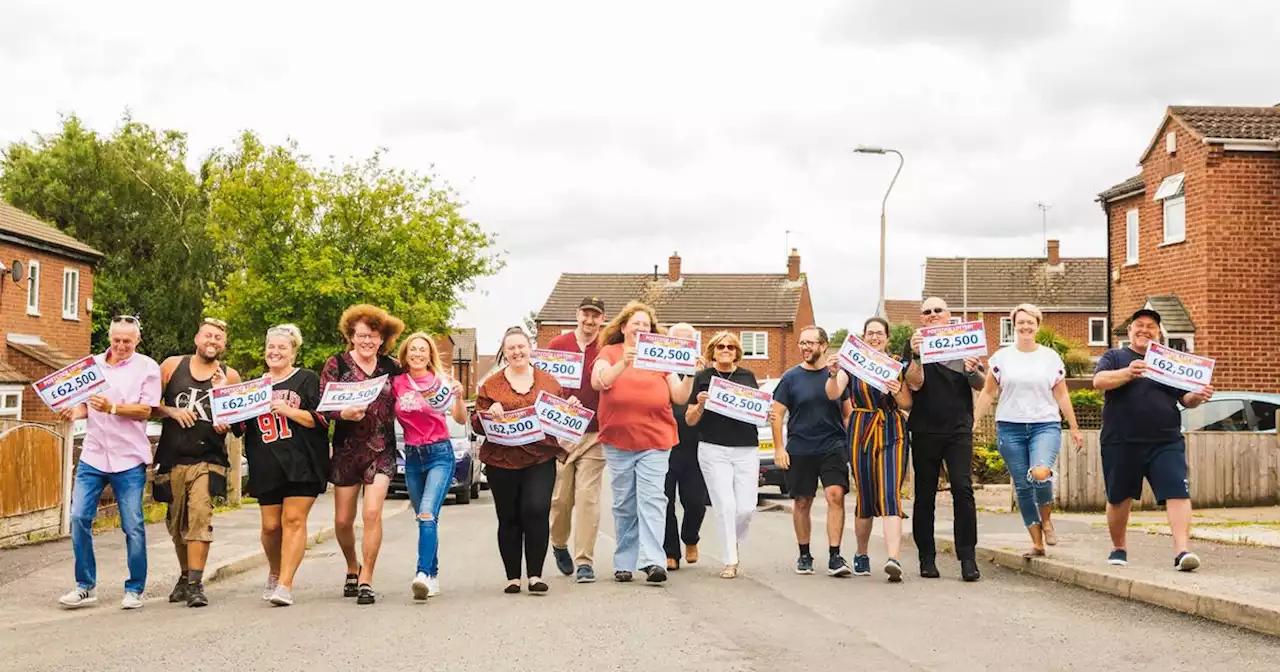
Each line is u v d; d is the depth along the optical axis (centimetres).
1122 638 767
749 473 1096
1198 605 850
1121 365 1038
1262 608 786
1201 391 998
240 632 804
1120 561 1036
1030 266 6519
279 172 3891
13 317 3338
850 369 1030
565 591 997
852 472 1067
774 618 849
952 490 1049
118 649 748
